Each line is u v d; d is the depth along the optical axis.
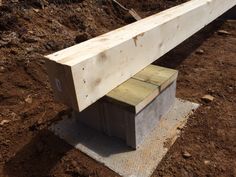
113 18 5.18
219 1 3.59
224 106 2.57
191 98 2.73
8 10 3.75
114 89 2.03
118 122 2.06
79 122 2.39
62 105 2.69
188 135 2.21
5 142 2.23
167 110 2.45
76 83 1.64
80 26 4.38
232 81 3.02
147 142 2.13
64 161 2.02
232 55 3.72
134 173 1.87
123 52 1.98
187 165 1.94
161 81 2.13
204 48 4.04
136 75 2.24
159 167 1.93
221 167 1.91
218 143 2.13
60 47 3.57
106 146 2.11
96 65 1.76
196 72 3.31
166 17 2.55
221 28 4.84
